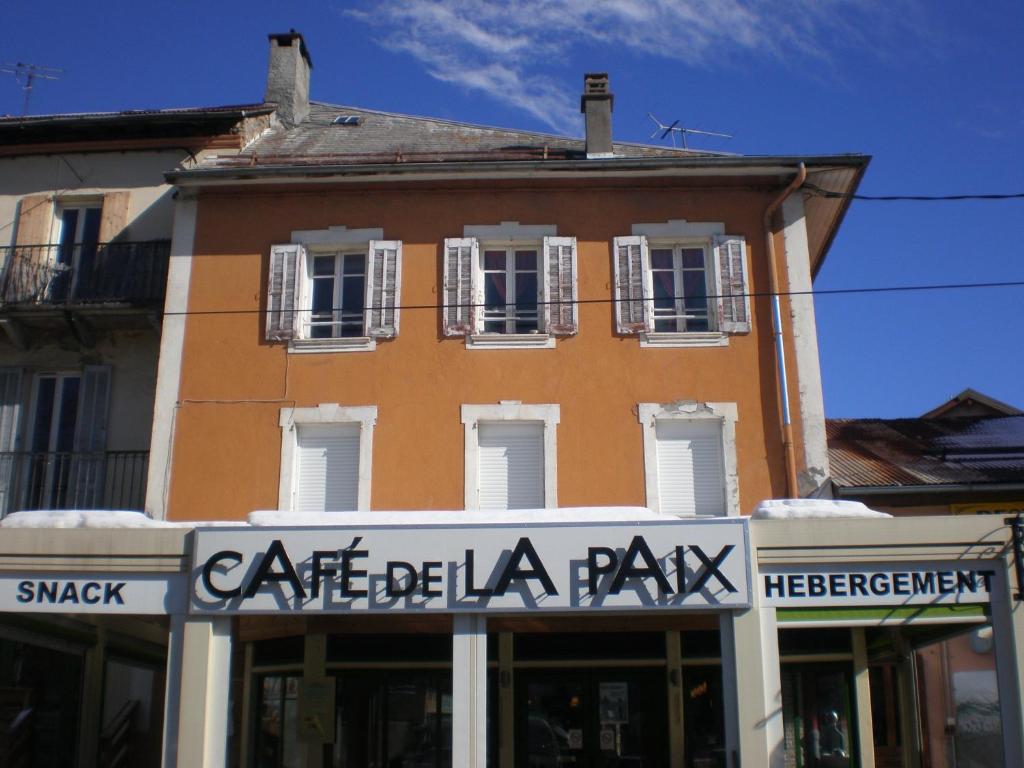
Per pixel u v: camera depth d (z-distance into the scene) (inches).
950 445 683.4
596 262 638.5
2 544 464.1
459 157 687.1
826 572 446.9
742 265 635.5
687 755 575.8
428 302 634.8
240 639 555.5
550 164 638.5
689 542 445.4
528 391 616.4
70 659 621.3
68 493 644.7
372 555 451.2
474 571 447.2
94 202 722.2
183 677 446.6
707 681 586.9
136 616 523.5
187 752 437.4
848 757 569.0
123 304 653.3
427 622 523.2
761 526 450.9
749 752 426.9
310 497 613.3
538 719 587.2
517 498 608.1
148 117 704.4
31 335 682.8
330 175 645.9
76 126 709.3
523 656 592.7
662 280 645.9
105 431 662.5
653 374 617.6
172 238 670.5
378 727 584.7
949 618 443.2
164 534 463.2
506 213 647.8
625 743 581.9
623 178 649.0
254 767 589.3
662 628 534.6
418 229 647.8
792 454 600.1
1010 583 442.3
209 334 634.8
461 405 614.5
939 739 609.0
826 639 584.4
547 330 625.3
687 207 647.1
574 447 607.5
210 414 621.6
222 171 642.2
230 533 456.8
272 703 597.9
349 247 650.8
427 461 607.8
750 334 625.0
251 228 652.7
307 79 838.5
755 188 649.6
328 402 618.5
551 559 446.6
